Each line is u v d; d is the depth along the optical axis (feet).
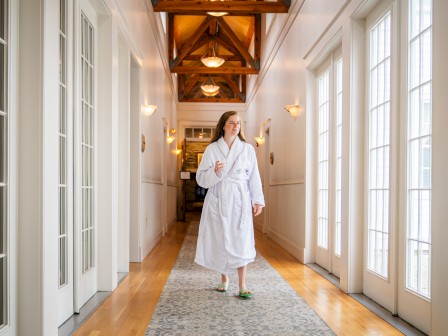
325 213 13.06
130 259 14.12
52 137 6.10
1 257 5.46
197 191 43.32
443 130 5.82
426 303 6.88
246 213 9.44
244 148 9.77
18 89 5.75
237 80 41.70
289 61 17.34
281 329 7.14
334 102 12.13
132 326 7.25
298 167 15.31
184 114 37.76
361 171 9.82
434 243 6.01
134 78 14.03
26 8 5.76
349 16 9.89
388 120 8.59
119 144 12.16
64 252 7.59
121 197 12.19
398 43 8.03
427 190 7.00
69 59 7.66
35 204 5.77
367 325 7.42
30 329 5.77
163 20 23.88
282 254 16.30
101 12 9.64
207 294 9.64
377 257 9.05
